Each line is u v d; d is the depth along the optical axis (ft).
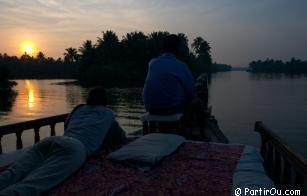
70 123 14.55
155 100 18.35
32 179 10.70
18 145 17.39
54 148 11.94
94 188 10.60
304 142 115.14
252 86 460.55
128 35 369.91
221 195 9.87
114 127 15.21
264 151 15.90
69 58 612.70
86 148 13.44
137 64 349.00
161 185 10.73
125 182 11.03
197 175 11.59
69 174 11.43
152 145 14.24
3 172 11.55
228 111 194.39
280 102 247.29
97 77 324.19
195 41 567.18
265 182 10.82
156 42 351.46
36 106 193.47
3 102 216.33
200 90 29.04
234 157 13.71
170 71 18.19
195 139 21.56
